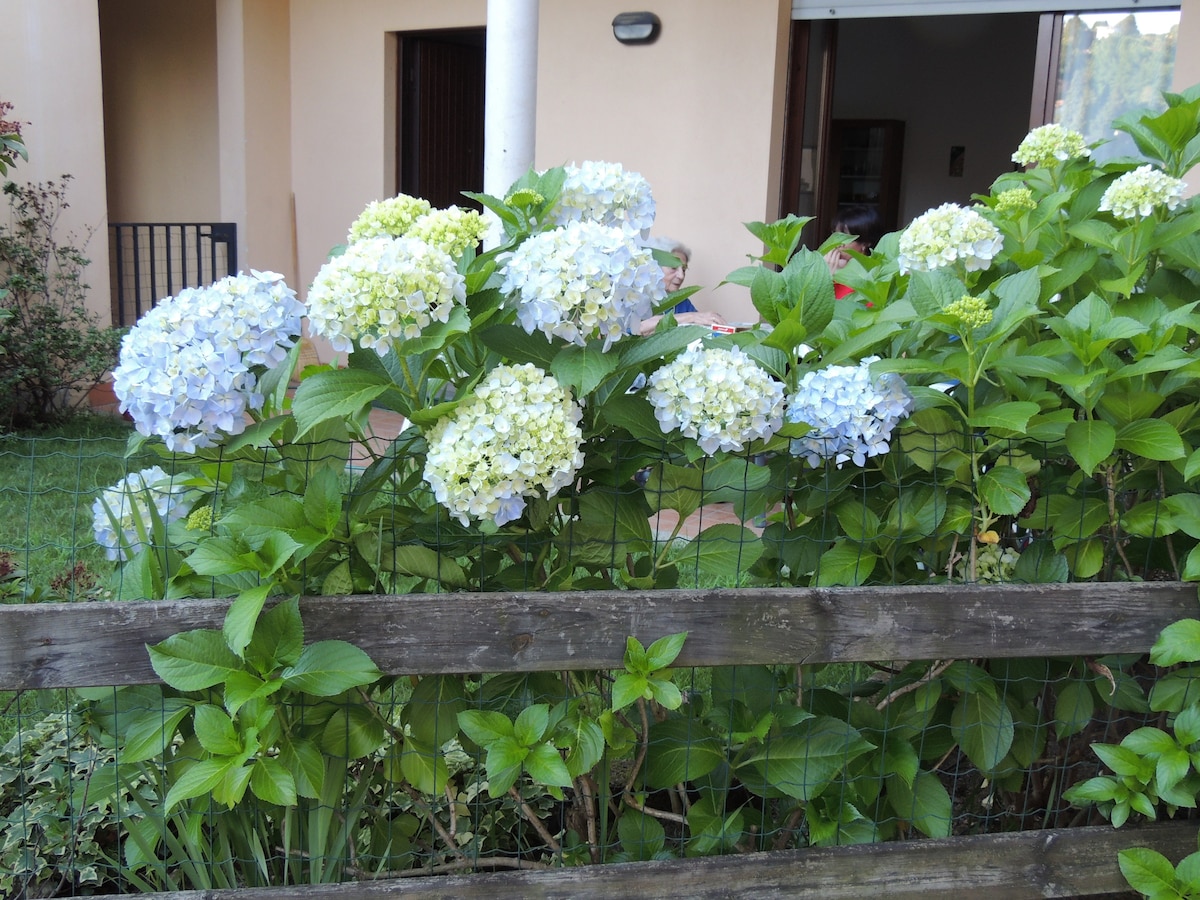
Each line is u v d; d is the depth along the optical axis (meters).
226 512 1.83
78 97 7.30
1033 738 2.16
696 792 2.34
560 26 7.30
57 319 6.84
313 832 1.89
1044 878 2.04
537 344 1.75
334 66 8.51
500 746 1.76
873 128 10.34
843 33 10.25
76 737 2.32
